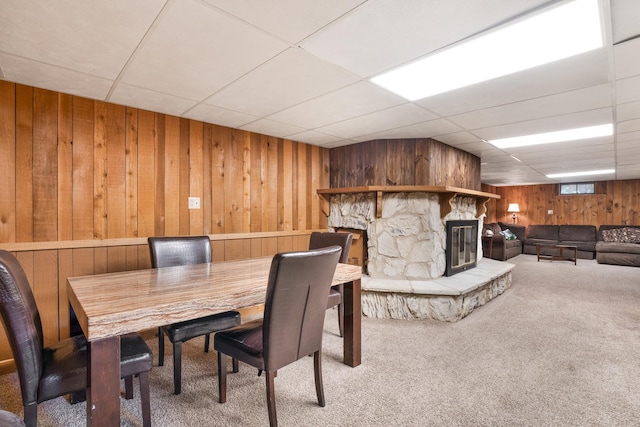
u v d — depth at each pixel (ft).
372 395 6.26
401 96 8.13
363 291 11.14
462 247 14.02
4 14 4.82
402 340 8.98
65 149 8.05
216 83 7.43
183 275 6.46
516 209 29.94
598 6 4.56
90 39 5.56
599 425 5.38
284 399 6.12
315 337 5.58
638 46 5.62
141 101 8.62
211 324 6.62
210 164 10.65
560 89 7.57
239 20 4.99
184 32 5.33
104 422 4.01
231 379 6.88
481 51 5.90
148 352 5.04
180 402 6.03
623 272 19.16
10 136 7.35
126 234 8.95
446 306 10.57
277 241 12.48
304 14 4.82
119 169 8.86
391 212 12.16
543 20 4.92
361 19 4.95
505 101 8.42
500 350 8.32
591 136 12.00
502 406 5.91
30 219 7.59
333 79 7.16
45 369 4.41
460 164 14.42
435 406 5.91
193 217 10.25
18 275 4.33
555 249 25.75
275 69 6.70
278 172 12.57
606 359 7.82
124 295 4.85
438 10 4.71
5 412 2.61
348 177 13.80
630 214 25.39
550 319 10.74
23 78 7.16
